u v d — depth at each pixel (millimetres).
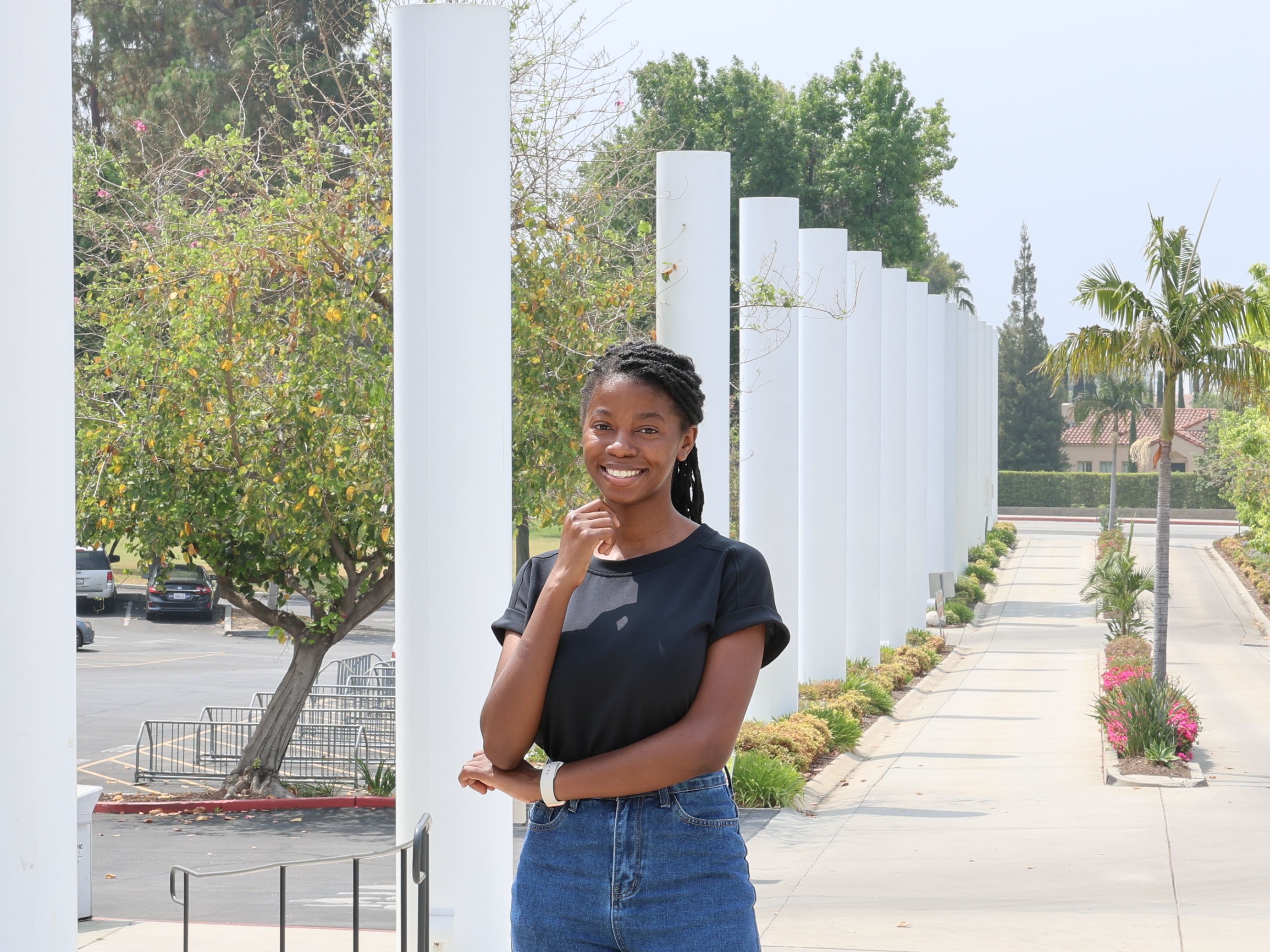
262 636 39250
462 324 7039
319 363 15516
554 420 15195
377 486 15203
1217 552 59125
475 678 7082
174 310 16312
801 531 23828
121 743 22203
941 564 39219
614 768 2865
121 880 12461
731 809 2988
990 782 16750
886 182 50062
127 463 16359
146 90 39531
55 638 4141
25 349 4055
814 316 23531
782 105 51125
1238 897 10789
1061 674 28953
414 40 7012
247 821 16219
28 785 4062
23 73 4055
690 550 3010
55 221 4164
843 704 21469
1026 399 104750
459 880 7039
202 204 17516
